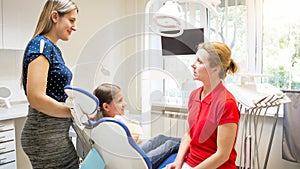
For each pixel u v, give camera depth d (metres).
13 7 2.38
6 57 2.62
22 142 1.36
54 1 1.33
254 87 2.06
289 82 2.77
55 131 1.31
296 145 2.40
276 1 2.76
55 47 1.34
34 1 2.51
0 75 2.59
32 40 1.29
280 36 2.77
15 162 2.26
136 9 3.46
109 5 3.43
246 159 2.43
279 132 2.67
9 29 2.37
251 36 2.85
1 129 2.13
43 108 1.19
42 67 1.22
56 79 1.30
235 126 1.30
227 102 1.31
